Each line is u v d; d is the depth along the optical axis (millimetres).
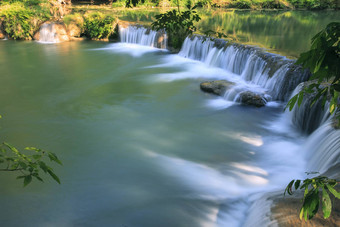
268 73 11234
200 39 16422
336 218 3297
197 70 15086
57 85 13523
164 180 6352
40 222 5250
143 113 10227
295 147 7531
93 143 8195
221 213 5160
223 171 6613
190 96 11508
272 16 26422
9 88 13180
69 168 6953
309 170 6340
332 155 5637
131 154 7547
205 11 30750
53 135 8734
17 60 18016
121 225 5086
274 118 9352
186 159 7238
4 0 25703
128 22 22828
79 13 25891
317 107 7730
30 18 23922
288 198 4227
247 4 34688
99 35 23203
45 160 7270
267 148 7613
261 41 14719
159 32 19859
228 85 11359
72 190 6098
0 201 5758
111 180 6441
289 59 10773
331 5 32875
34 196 5906
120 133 8773
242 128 8797
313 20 23297
